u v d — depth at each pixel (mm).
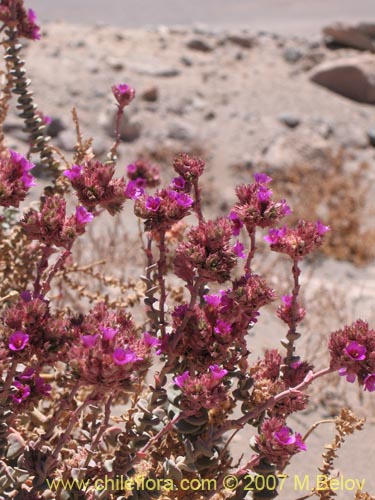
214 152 1686
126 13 3799
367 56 2143
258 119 1830
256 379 503
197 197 481
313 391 856
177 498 501
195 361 451
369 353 442
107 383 383
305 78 2121
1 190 438
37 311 430
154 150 1648
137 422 448
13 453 453
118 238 1200
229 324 447
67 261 708
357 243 1371
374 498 549
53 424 440
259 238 1316
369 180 1660
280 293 1091
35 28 620
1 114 670
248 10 4023
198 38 2285
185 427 463
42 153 607
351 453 751
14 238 626
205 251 433
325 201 1523
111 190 450
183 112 1814
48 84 1766
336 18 3898
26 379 440
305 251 472
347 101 2033
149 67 1987
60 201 442
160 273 465
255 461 466
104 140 1622
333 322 1050
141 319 858
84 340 389
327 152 1708
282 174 1620
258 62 2201
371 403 848
